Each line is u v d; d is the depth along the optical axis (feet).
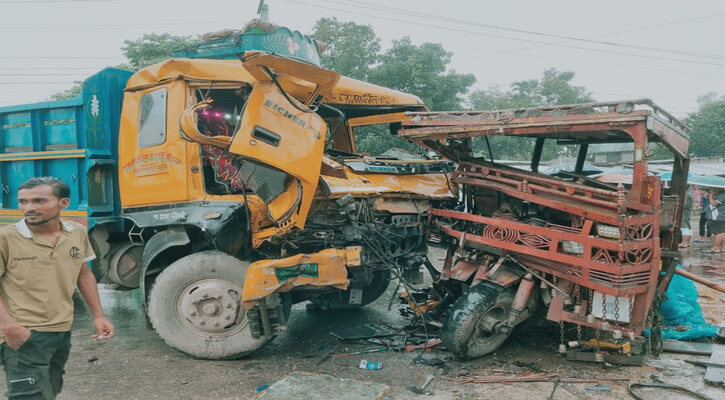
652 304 14.08
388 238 15.35
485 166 16.49
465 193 17.34
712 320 18.75
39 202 8.45
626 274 12.72
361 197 14.88
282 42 17.57
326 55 75.41
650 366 14.01
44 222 8.59
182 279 14.67
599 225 13.10
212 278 14.66
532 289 14.87
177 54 18.47
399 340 16.48
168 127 15.29
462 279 15.71
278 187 13.69
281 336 17.25
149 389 12.73
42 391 8.66
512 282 14.58
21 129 19.75
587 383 12.90
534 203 15.67
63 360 9.57
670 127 13.51
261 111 13.12
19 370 8.49
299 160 13.09
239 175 14.25
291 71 13.53
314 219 14.93
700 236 46.32
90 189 16.89
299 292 15.83
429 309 17.74
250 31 17.38
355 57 74.13
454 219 16.96
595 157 111.75
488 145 17.22
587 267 13.12
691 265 32.09
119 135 16.58
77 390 12.69
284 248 14.88
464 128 15.34
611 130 13.42
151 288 15.71
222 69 15.14
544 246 14.01
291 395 11.96
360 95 19.15
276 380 13.25
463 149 17.25
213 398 12.19
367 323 18.71
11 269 8.44
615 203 12.77
